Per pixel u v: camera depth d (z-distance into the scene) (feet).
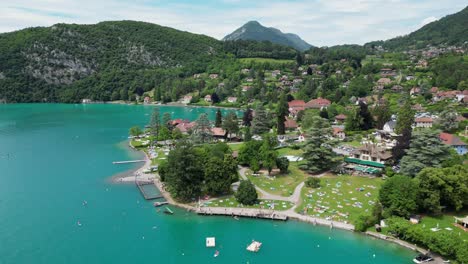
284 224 304.50
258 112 653.30
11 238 282.36
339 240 277.03
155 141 615.16
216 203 343.87
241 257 257.75
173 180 353.92
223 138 627.46
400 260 248.11
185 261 253.03
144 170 454.40
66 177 431.84
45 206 343.87
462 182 304.50
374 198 341.41
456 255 237.25
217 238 285.02
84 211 333.21
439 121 553.23
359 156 445.37
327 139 428.15
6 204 348.18
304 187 376.89
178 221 314.14
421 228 263.70
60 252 263.49
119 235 289.53
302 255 258.57
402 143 417.08
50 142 633.20
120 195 372.38
